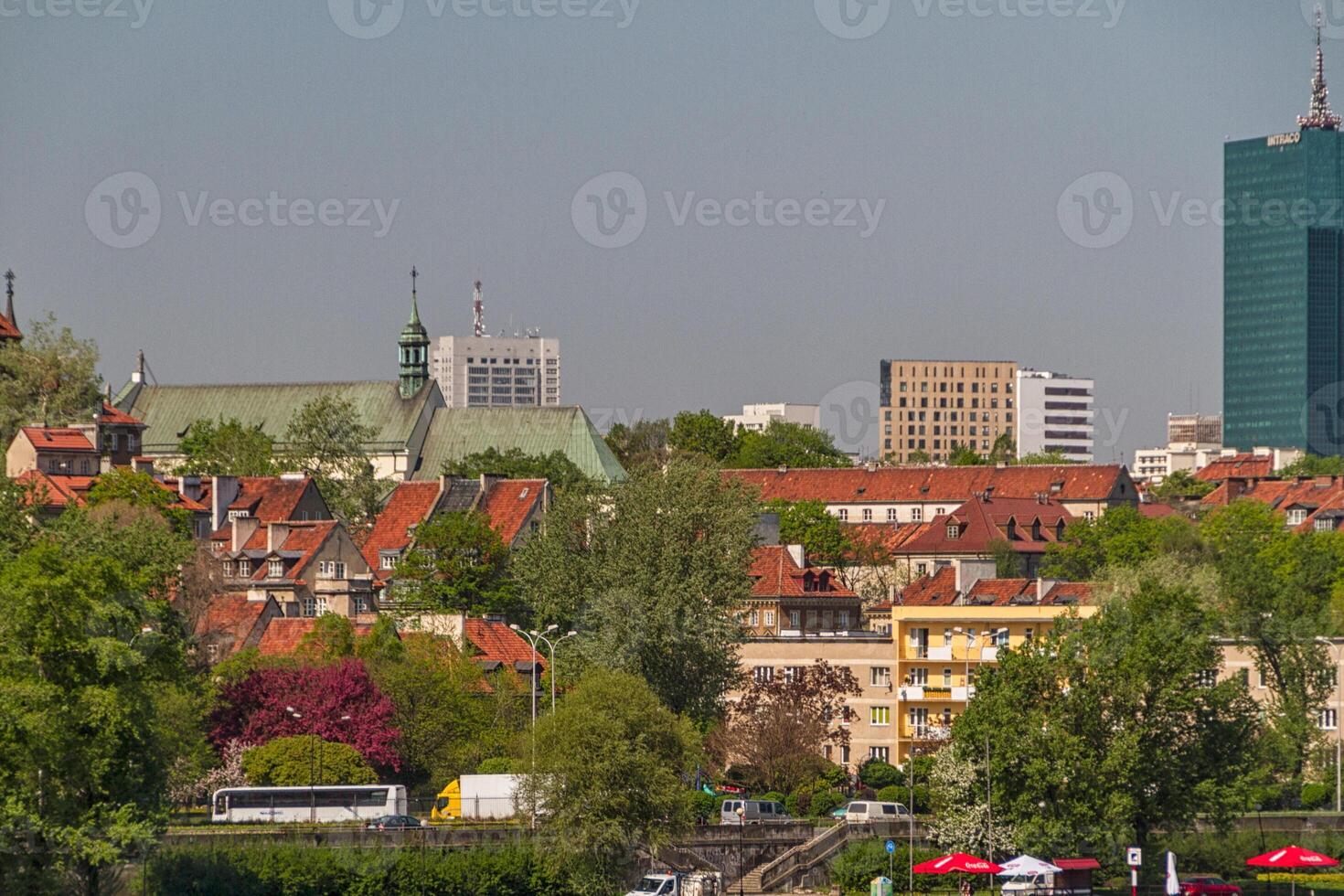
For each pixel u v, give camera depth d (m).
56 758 197.75
